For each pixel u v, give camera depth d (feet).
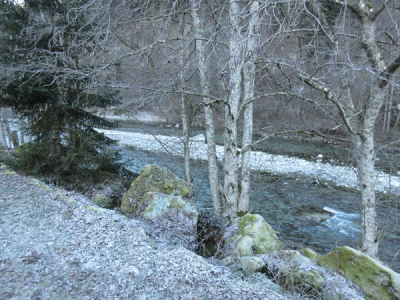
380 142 28.55
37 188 22.26
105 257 12.91
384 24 19.12
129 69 25.52
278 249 16.38
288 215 28.53
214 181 24.48
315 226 26.53
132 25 22.16
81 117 29.99
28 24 24.36
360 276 12.87
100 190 28.12
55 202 19.43
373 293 12.26
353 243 23.38
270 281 12.53
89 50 24.09
